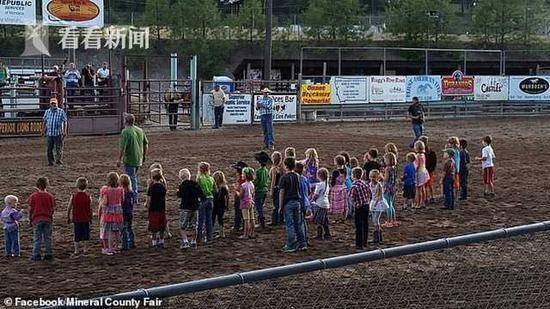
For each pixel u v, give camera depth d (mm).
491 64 66812
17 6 35188
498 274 11336
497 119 47531
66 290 11875
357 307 10016
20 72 41875
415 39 66625
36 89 33281
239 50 65875
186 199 14828
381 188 15492
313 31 66625
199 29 65438
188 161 25828
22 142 31688
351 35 66562
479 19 67250
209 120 40562
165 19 65250
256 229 16781
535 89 50406
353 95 45688
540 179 24031
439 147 31500
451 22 67250
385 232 16500
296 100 43188
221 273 13008
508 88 50188
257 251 14742
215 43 64625
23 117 33406
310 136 34625
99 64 58156
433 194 21109
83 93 35250
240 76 65688
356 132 37156
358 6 68000
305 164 17312
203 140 32406
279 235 16203
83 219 14258
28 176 22750
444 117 48156
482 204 19906
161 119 42219
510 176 24562
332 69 68375
